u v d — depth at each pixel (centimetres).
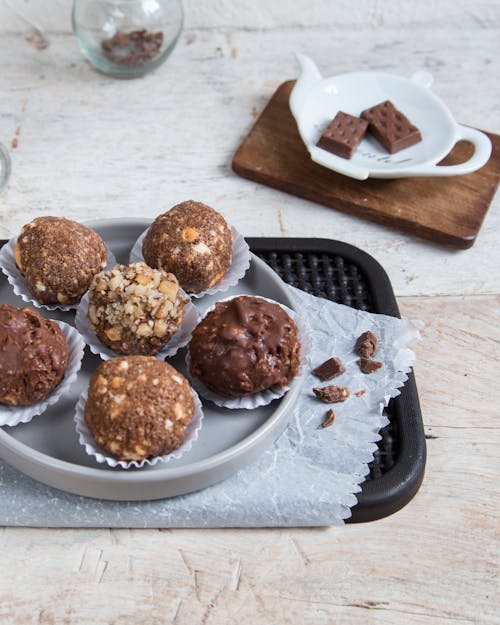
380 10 66
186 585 41
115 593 41
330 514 42
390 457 44
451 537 43
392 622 40
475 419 47
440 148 56
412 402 45
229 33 66
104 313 44
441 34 66
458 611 41
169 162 58
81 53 64
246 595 41
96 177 57
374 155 57
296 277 50
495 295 52
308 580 41
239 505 42
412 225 54
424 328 50
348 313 48
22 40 65
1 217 54
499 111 61
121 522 42
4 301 47
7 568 41
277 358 42
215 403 43
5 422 42
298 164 57
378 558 42
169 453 41
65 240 45
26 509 42
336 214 56
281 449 43
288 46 65
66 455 42
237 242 48
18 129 59
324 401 45
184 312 45
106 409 40
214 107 61
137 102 61
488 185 56
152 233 46
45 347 42
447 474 45
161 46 61
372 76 60
